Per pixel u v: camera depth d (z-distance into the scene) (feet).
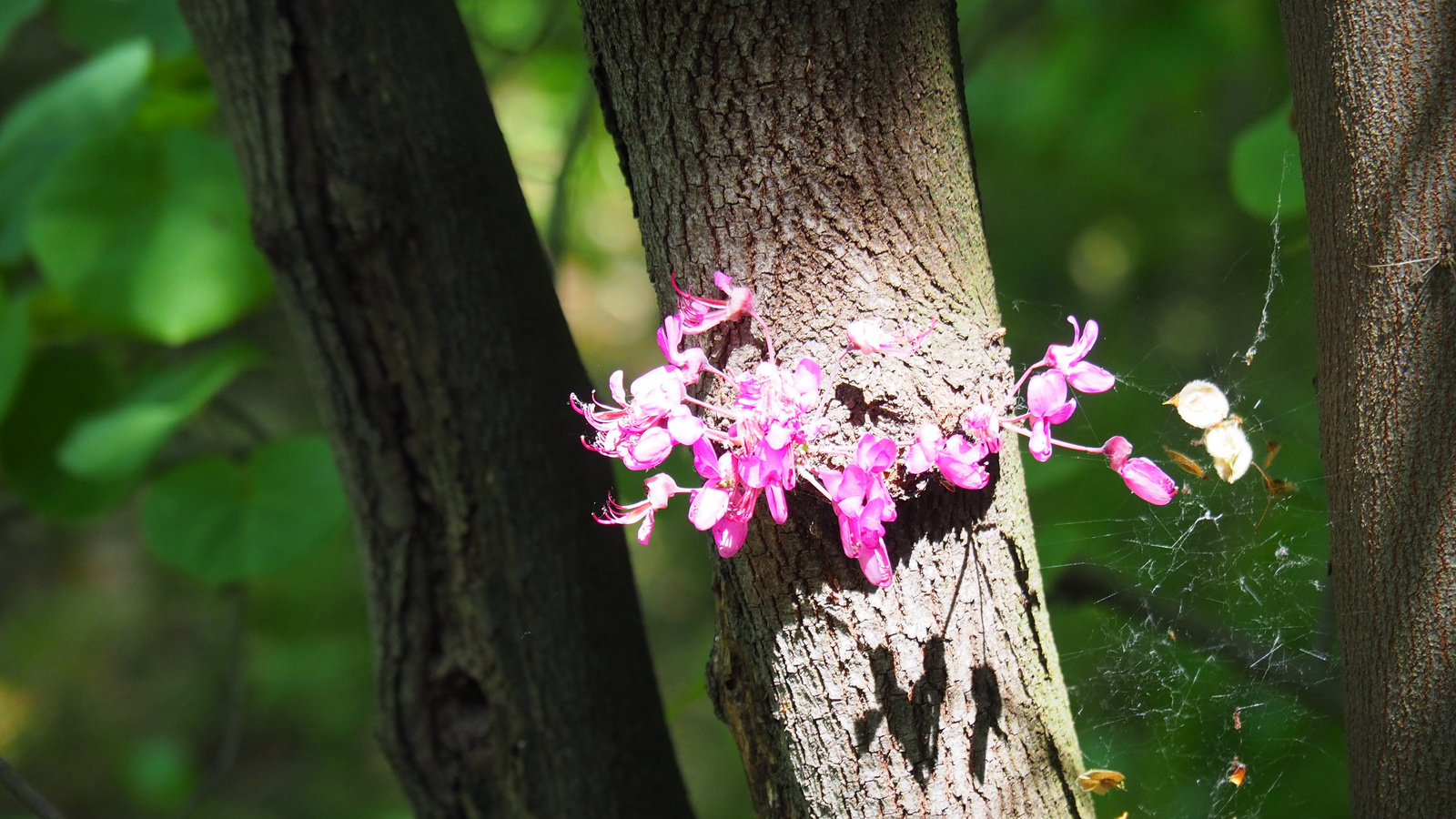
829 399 2.15
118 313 2.76
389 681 2.44
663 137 2.16
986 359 2.17
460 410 2.39
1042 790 2.21
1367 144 2.13
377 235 2.36
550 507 2.42
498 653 2.42
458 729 2.44
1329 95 2.14
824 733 2.18
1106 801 2.70
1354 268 2.14
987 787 2.19
